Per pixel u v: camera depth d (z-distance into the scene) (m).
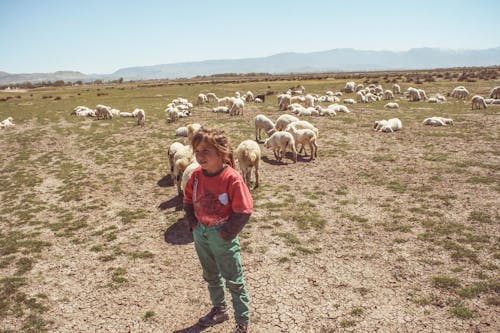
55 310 5.55
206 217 3.99
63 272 6.77
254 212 9.34
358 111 30.06
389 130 19.56
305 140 14.58
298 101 35.91
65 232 8.68
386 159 14.05
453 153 14.34
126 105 43.06
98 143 20.23
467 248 6.85
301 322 4.97
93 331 5.00
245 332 4.52
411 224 8.12
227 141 3.83
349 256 6.87
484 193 9.71
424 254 6.75
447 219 8.24
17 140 22.44
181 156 10.30
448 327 4.71
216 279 4.68
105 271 6.74
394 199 9.79
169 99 50.88
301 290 5.79
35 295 5.99
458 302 5.23
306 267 6.53
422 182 11.04
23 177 14.06
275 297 5.61
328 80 93.19
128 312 5.42
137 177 13.12
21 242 8.14
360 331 4.73
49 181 13.39
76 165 15.54
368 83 69.94
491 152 14.05
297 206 9.63
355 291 5.69
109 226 8.93
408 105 32.66
